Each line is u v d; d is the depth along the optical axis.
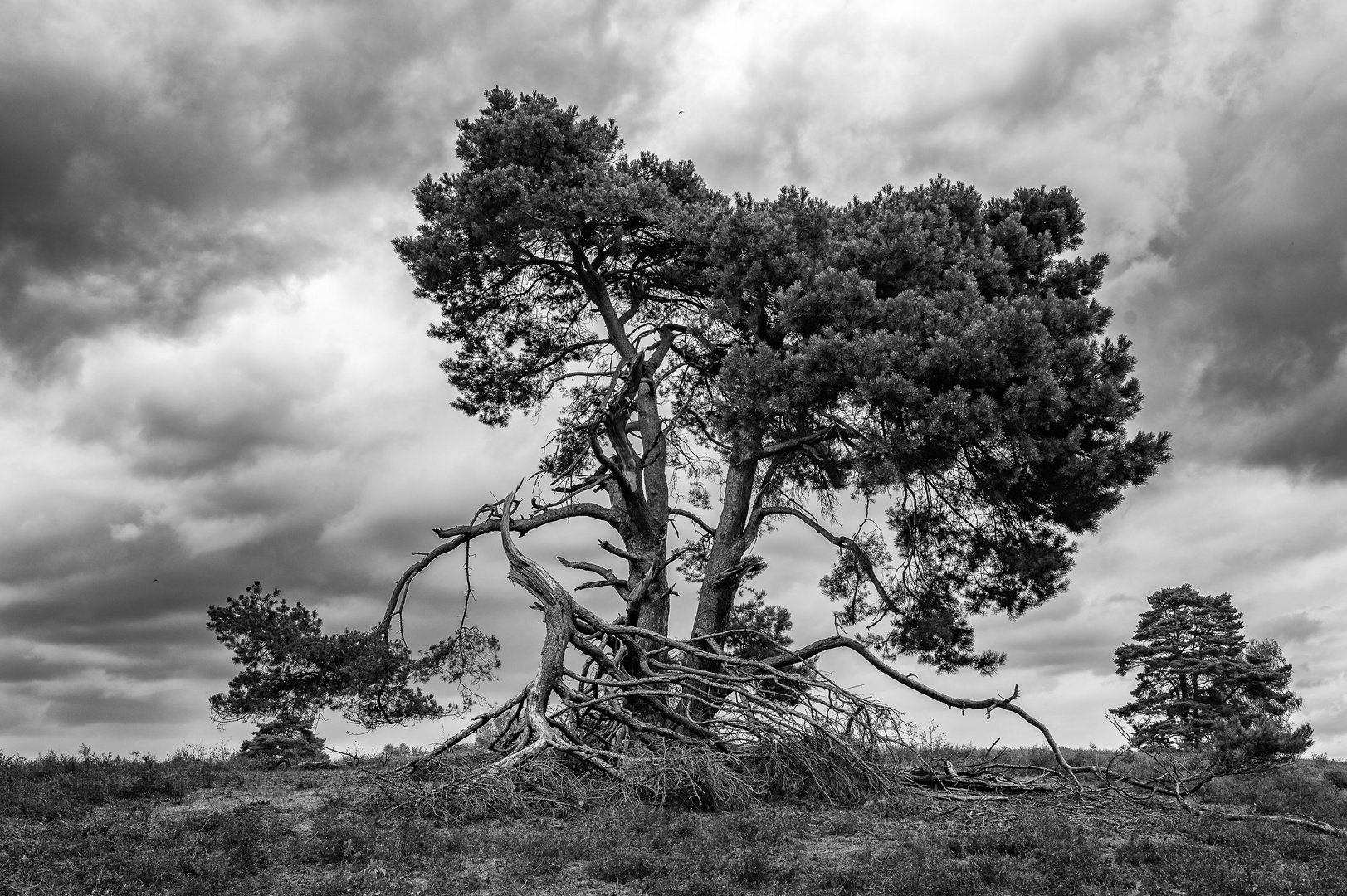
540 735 19.27
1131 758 25.41
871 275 23.28
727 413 22.47
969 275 22.77
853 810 17.58
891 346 20.97
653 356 27.08
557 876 12.20
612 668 22.27
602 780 18.42
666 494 26.53
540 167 26.03
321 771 21.48
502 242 25.23
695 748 19.27
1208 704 39.66
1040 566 23.91
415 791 16.50
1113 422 22.44
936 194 26.09
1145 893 11.41
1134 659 42.03
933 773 20.25
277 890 11.43
